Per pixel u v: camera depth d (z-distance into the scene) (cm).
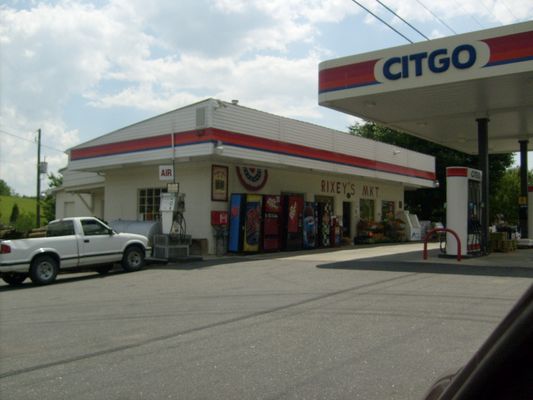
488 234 1828
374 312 796
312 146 2309
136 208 2327
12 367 580
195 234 2055
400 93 1579
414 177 3178
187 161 2027
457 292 951
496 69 1380
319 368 533
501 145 2666
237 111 1950
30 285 1388
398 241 3045
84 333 738
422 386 473
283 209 2203
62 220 1490
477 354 123
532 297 109
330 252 2078
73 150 2427
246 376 516
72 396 478
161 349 630
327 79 1675
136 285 1250
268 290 1051
